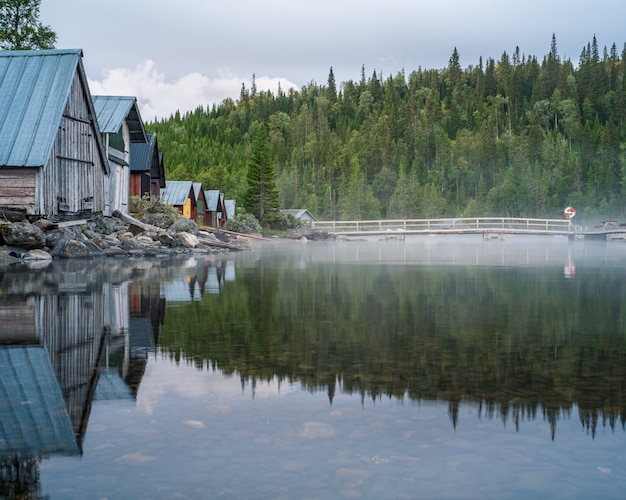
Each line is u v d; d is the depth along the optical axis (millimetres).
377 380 4070
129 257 18141
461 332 5922
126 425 3135
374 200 101750
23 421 3191
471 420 3254
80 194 19844
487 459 2748
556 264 16922
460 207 112250
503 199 105938
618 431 3098
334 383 3986
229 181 95688
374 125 159625
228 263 16750
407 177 118812
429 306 7879
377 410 3414
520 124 159250
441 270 14477
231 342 5383
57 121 17219
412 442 2938
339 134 165250
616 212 96875
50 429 3074
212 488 2451
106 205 22938
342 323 6457
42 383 3941
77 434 3006
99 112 24953
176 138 164875
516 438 2994
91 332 5852
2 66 18438
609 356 4832
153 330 5969
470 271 14188
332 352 4969
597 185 102688
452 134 167500
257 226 51594
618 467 2670
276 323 6449
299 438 2973
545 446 2895
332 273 13469
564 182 104125
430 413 3371
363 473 2596
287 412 3367
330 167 120938
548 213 102250
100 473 2568
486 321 6633
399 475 2576
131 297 8609
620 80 172750
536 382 4031
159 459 2713
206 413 3342
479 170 128250
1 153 16641
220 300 8406
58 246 16625
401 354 4902
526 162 117250
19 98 17719
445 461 2721
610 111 159750
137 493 2400
